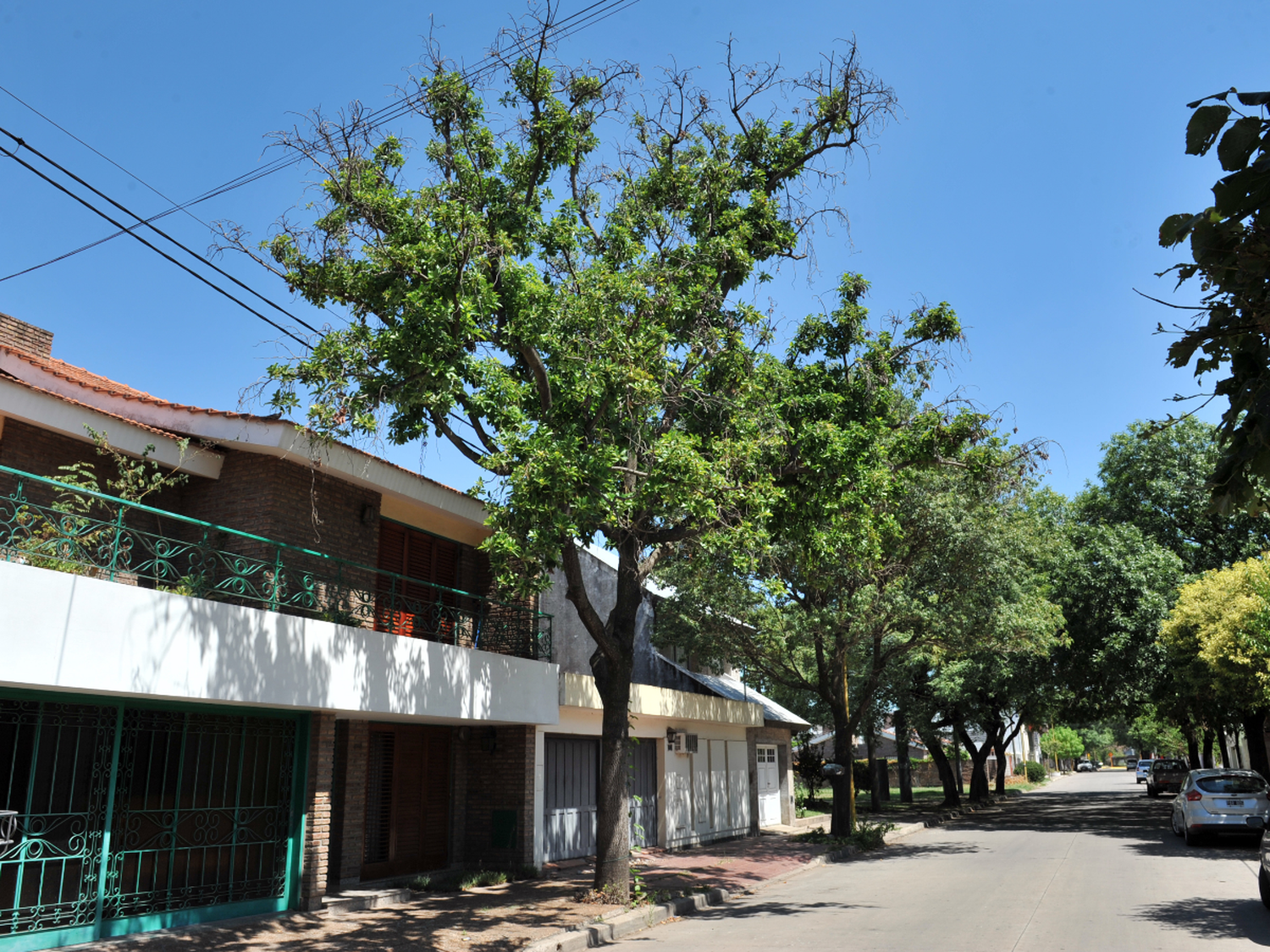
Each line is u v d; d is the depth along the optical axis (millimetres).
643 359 11703
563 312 12227
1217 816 19188
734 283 14695
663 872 16812
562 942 10445
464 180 13273
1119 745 151250
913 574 21734
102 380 15008
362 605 14117
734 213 14469
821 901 13516
